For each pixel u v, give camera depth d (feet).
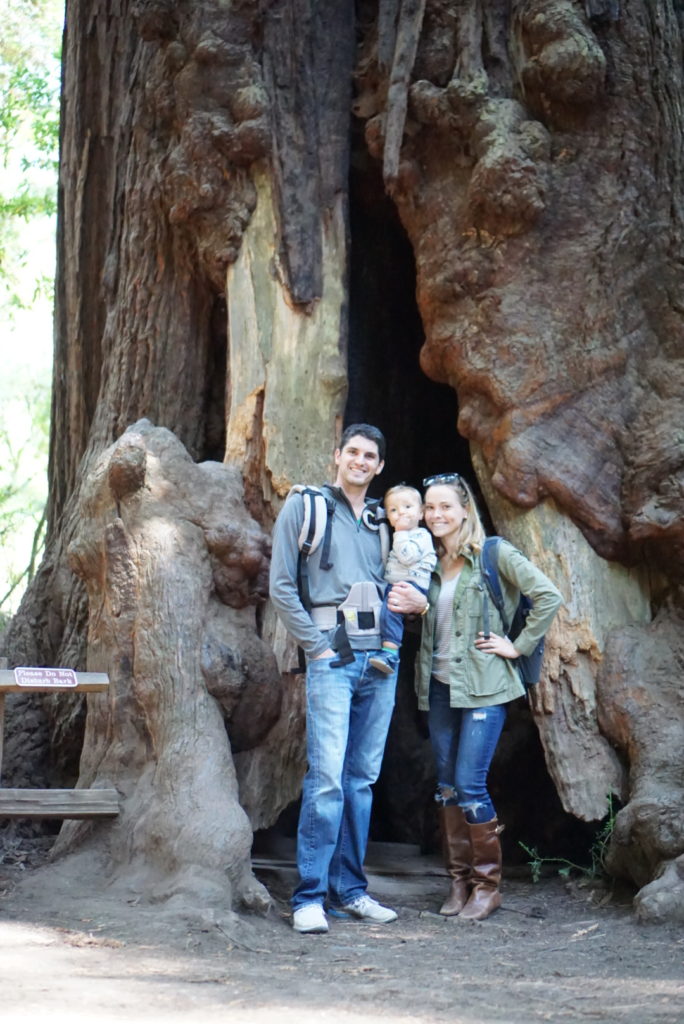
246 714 20.45
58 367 29.37
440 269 22.04
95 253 28.50
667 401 21.54
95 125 28.53
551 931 17.37
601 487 21.13
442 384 28.04
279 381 22.59
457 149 22.22
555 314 21.56
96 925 15.75
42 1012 10.97
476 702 18.47
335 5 24.16
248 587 21.15
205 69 23.36
